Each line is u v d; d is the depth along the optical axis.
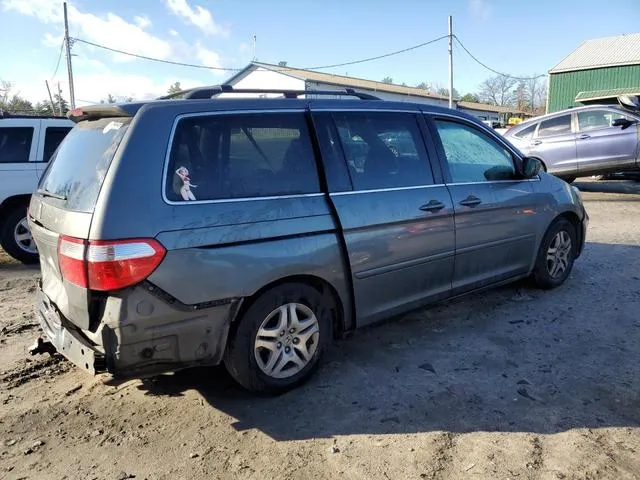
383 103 4.31
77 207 3.08
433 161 4.43
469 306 5.27
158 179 3.08
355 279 3.82
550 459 2.91
